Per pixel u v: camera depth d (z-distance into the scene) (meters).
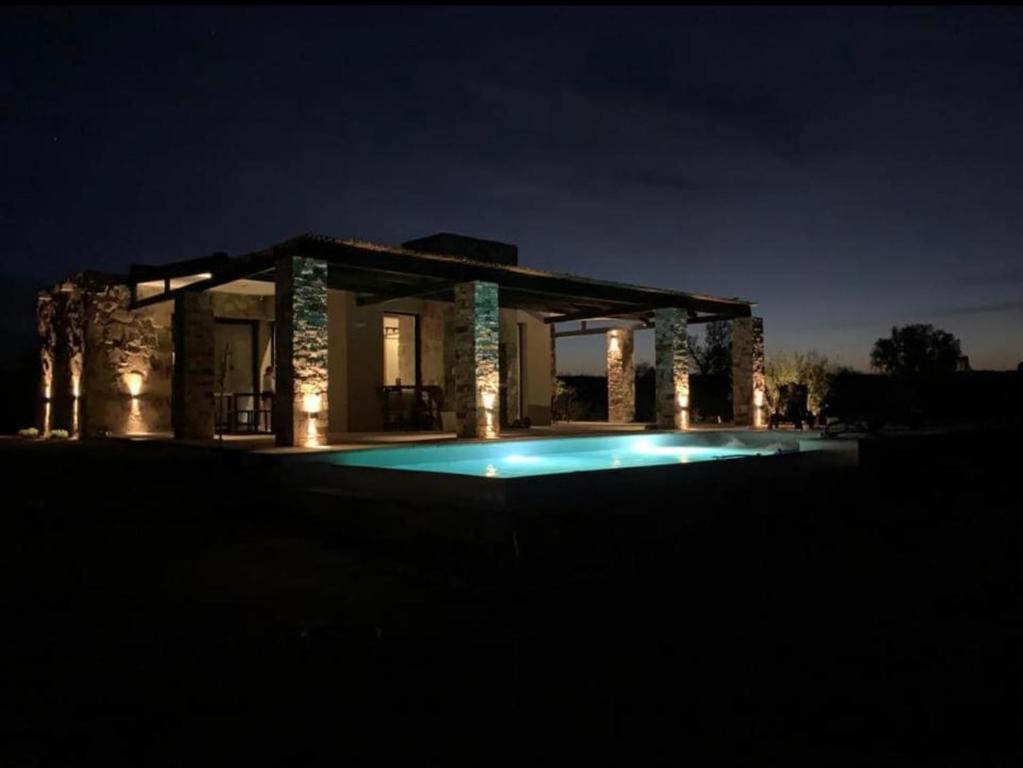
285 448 10.15
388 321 18.14
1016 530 8.87
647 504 7.79
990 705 3.91
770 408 18.70
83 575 6.37
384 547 7.41
